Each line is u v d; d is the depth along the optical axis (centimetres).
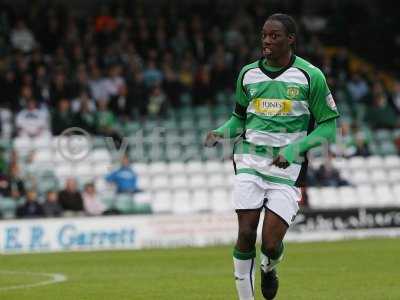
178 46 9631
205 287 4200
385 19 11369
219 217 7119
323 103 2975
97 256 6050
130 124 8481
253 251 2995
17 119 8050
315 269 4962
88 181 7506
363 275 4647
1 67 8750
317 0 11762
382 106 9450
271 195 2958
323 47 11244
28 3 10212
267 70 2991
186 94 9225
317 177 8044
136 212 7469
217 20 10306
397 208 7512
